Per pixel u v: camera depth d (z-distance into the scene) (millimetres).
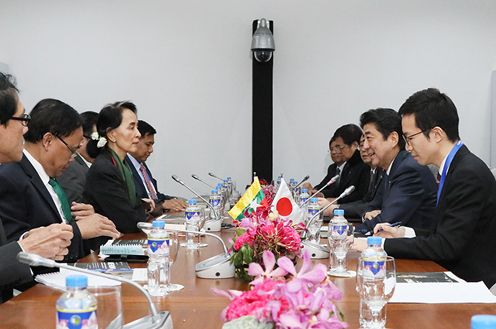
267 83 6844
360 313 1665
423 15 6895
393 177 3525
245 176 7078
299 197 4520
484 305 1818
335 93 7035
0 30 6840
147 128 5297
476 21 6840
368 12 6965
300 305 1028
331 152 6234
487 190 2547
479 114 6867
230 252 2289
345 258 2357
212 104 7027
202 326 1615
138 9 6945
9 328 1609
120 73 6945
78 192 3963
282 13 7023
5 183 2660
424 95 2680
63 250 2195
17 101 2326
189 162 7055
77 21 6891
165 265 2064
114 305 1346
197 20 6992
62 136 2854
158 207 4684
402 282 2092
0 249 2074
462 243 2514
